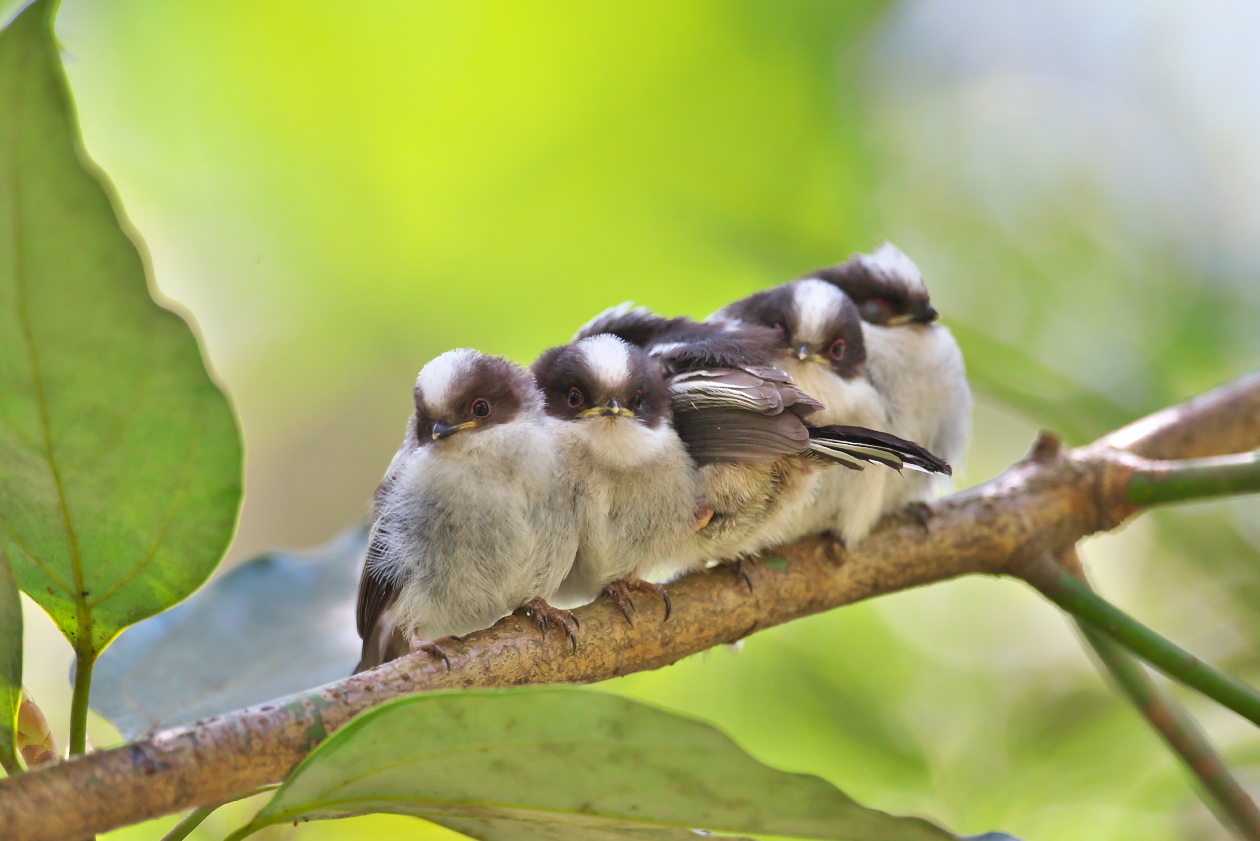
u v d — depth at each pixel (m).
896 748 10.45
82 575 4.36
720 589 7.02
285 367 14.85
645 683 10.91
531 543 7.24
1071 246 11.77
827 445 7.12
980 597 11.45
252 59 12.19
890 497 8.27
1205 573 10.11
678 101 12.12
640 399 7.64
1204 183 12.00
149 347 3.89
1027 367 11.26
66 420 3.99
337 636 6.80
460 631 7.41
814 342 8.90
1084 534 7.52
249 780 4.52
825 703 10.68
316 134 12.52
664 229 12.35
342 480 16.31
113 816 4.16
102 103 12.37
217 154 12.72
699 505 7.51
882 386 9.63
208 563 4.39
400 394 15.54
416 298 13.17
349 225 12.92
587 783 3.91
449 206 12.59
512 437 7.34
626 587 6.69
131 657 6.25
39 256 3.65
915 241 12.10
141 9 11.94
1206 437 8.25
